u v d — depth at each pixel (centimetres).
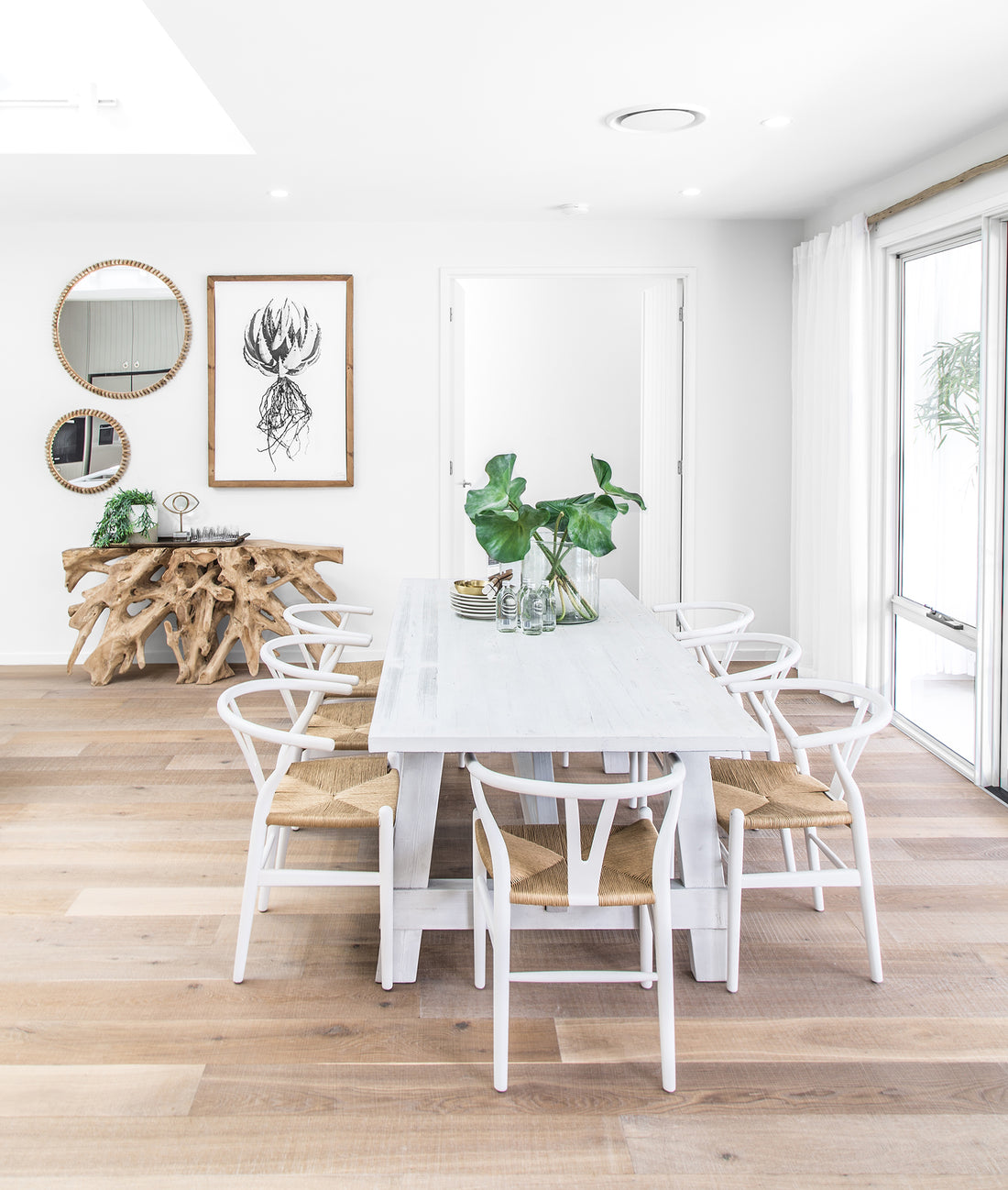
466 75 335
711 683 276
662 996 214
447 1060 226
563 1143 200
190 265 578
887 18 291
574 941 281
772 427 593
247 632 551
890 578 485
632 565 796
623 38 304
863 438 482
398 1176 191
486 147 420
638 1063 225
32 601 598
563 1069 223
